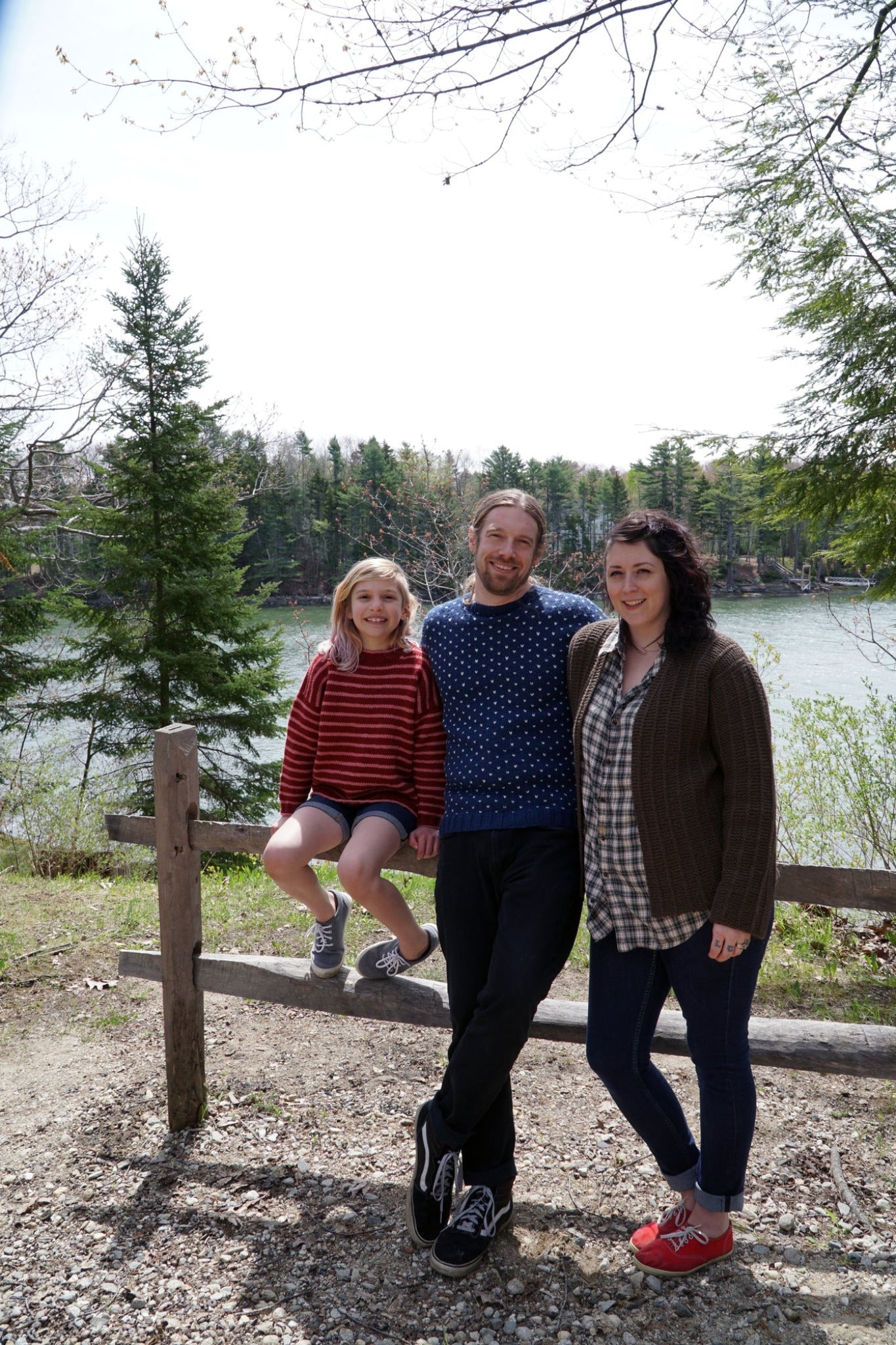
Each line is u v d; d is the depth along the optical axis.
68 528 14.60
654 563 2.06
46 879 6.84
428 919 4.98
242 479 16.25
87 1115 3.09
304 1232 2.42
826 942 4.75
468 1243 2.22
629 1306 2.11
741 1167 2.11
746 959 2.05
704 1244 2.17
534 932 2.12
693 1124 2.98
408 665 2.53
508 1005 2.08
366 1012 2.68
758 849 1.97
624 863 2.09
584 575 13.77
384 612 2.47
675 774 2.04
